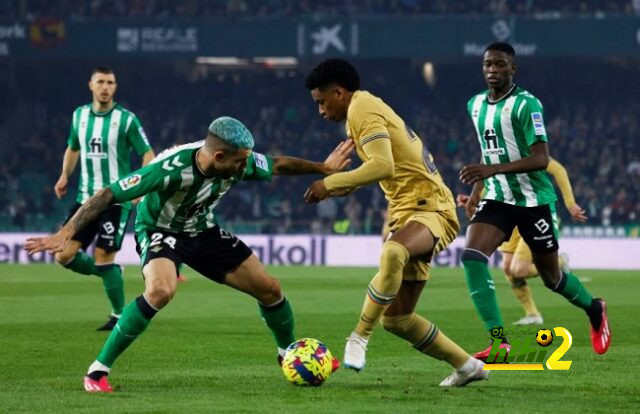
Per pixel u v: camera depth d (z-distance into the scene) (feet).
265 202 353.10
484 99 94.99
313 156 387.14
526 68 415.03
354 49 366.43
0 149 398.01
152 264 71.00
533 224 92.22
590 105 404.36
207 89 418.10
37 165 380.58
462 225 289.12
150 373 79.97
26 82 409.08
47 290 179.32
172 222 71.97
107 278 115.03
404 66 415.03
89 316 130.93
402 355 92.07
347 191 70.59
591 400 67.82
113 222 116.57
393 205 74.49
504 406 65.10
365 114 70.95
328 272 251.80
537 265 93.76
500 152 94.22
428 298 166.20
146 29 370.32
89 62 408.46
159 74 419.74
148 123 405.59
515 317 135.95
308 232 320.91
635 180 353.10
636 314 138.21
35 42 370.32
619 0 372.99
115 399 66.59
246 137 68.03
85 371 81.00
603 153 368.89
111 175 126.11
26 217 331.36
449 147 385.29
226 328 116.16
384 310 70.64
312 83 72.79
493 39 361.30
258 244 304.71
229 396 68.13
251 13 380.99
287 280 216.33
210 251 73.46
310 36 367.45
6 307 144.15
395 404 65.41
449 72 414.00
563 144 379.96
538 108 91.45
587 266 286.66
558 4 374.84
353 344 70.90
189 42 370.32
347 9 381.60
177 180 68.90
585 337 108.17
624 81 409.49
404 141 72.79
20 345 98.94
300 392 70.13
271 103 411.75
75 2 383.04
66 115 406.62
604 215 320.70
